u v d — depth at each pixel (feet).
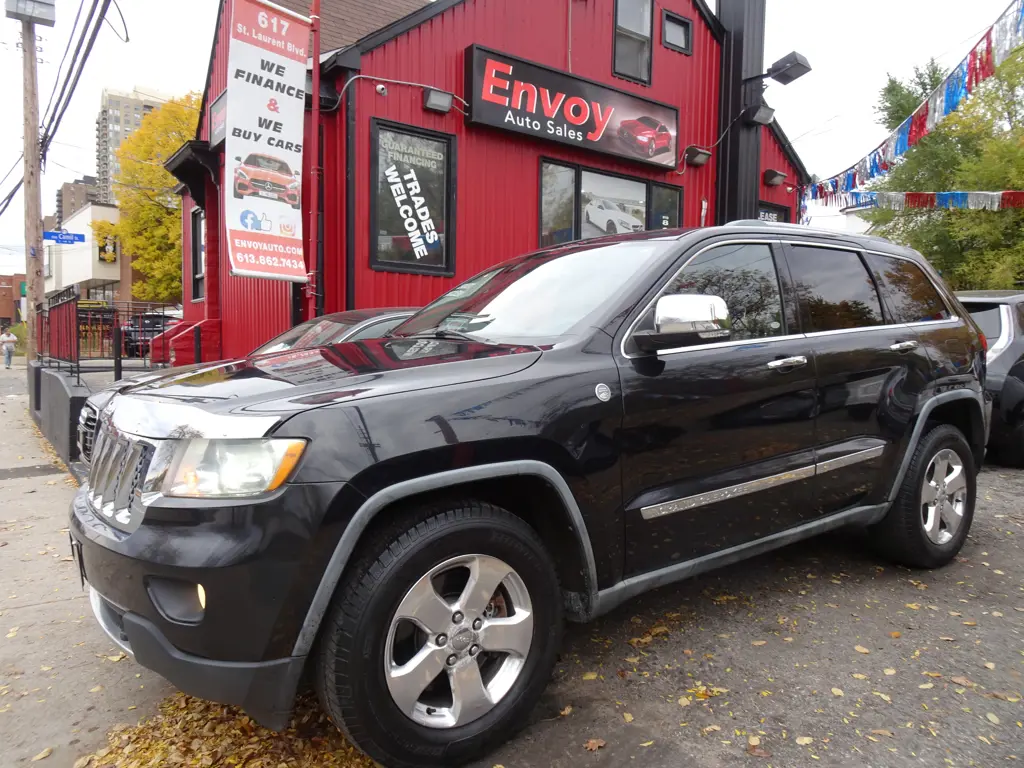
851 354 11.42
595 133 35.58
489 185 32.81
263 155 24.73
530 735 8.23
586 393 8.31
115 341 26.18
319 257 28.27
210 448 6.68
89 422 12.42
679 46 40.06
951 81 24.77
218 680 6.54
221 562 6.36
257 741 8.15
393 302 30.07
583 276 10.41
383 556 6.98
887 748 7.88
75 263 149.59
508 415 7.68
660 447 8.95
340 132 28.45
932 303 13.93
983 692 9.05
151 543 6.64
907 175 82.23
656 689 9.20
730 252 10.63
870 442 11.80
